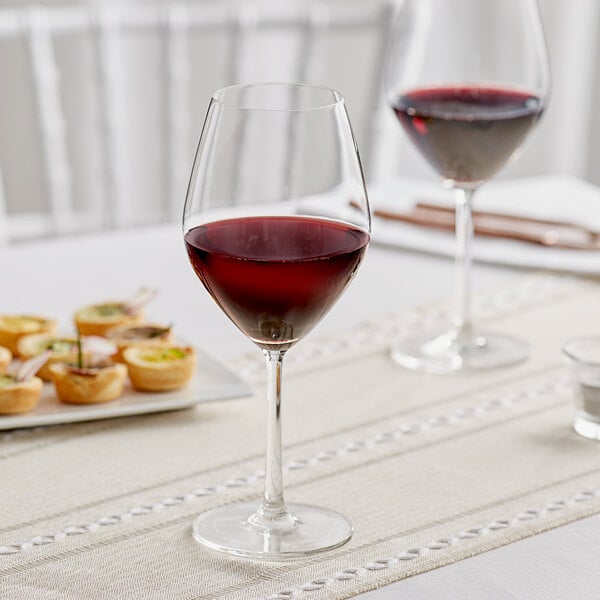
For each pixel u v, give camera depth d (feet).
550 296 5.21
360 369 4.77
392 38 4.96
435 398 4.62
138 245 5.57
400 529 4.07
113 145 7.84
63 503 4.17
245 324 4.02
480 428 4.48
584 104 13.47
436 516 4.12
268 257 3.92
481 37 4.88
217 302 4.04
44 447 4.37
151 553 4.00
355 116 11.92
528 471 4.29
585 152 13.61
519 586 3.88
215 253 3.94
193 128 11.40
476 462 4.33
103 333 4.79
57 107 7.50
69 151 10.98
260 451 4.38
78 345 4.55
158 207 11.60
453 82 4.91
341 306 5.14
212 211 3.97
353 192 3.99
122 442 4.40
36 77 7.37
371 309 5.12
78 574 3.93
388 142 8.04
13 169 10.93
